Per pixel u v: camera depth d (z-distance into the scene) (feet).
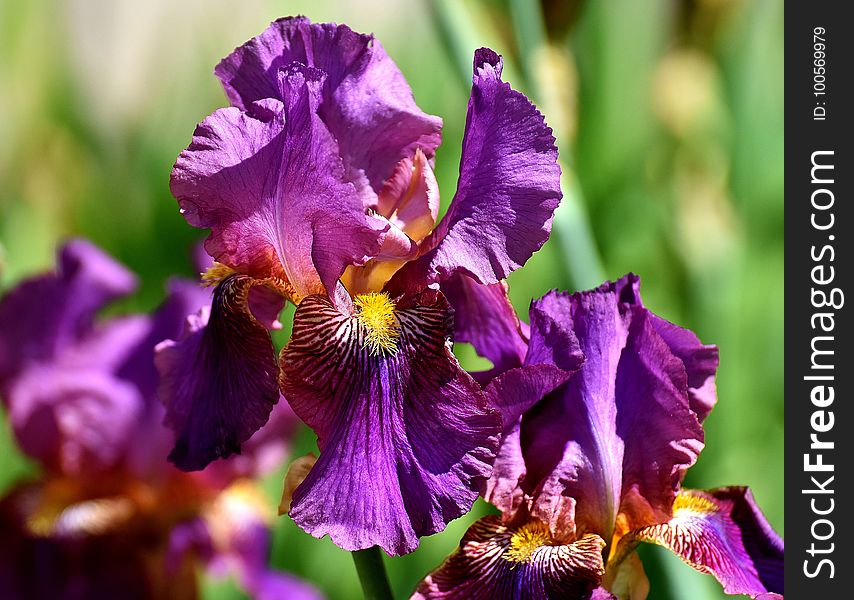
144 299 3.75
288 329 3.15
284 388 2.01
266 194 2.04
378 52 2.10
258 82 2.09
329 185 2.01
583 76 3.71
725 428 3.39
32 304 2.89
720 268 3.76
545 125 2.03
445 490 1.97
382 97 2.10
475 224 2.03
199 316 2.14
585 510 2.11
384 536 1.96
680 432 2.11
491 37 2.72
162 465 2.86
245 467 2.87
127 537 2.85
